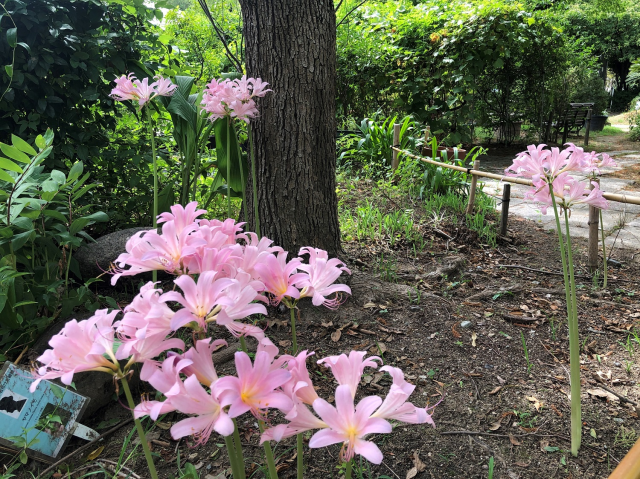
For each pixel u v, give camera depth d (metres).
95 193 3.38
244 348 1.07
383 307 2.91
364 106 8.60
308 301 2.85
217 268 0.92
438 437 1.93
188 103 3.22
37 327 2.30
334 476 1.72
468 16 8.01
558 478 1.73
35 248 2.56
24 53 2.86
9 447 1.76
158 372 0.78
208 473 1.72
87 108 3.30
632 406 2.14
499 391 2.23
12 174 2.33
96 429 1.98
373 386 2.21
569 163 1.72
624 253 4.10
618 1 15.60
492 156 9.28
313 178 2.81
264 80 2.68
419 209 4.91
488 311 3.00
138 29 3.46
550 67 9.64
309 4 2.60
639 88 22.11
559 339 2.71
